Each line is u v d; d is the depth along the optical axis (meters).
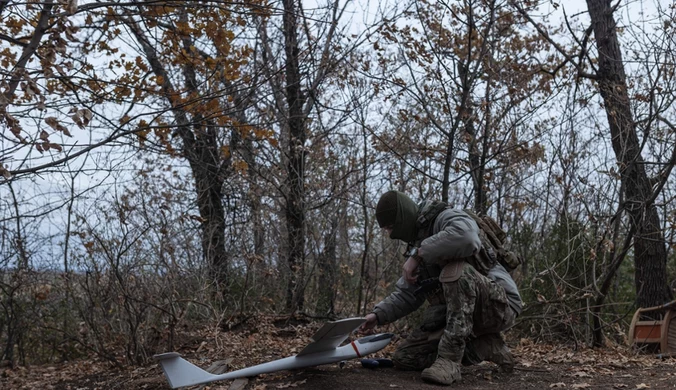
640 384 4.68
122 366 6.68
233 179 11.04
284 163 10.81
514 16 10.73
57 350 9.16
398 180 10.95
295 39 10.16
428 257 4.52
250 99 8.45
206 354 6.61
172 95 6.84
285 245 10.25
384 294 10.48
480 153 10.65
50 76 5.36
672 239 8.55
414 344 5.03
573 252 8.50
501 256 4.93
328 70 10.27
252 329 8.06
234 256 9.52
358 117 10.63
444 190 9.95
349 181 10.92
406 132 10.88
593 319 7.98
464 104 9.90
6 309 8.66
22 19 6.82
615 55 10.07
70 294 8.06
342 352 4.94
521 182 11.23
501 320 4.69
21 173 5.68
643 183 9.04
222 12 7.28
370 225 10.29
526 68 10.88
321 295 9.89
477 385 4.68
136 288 6.95
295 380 4.84
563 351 7.38
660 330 7.49
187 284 8.08
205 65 7.75
